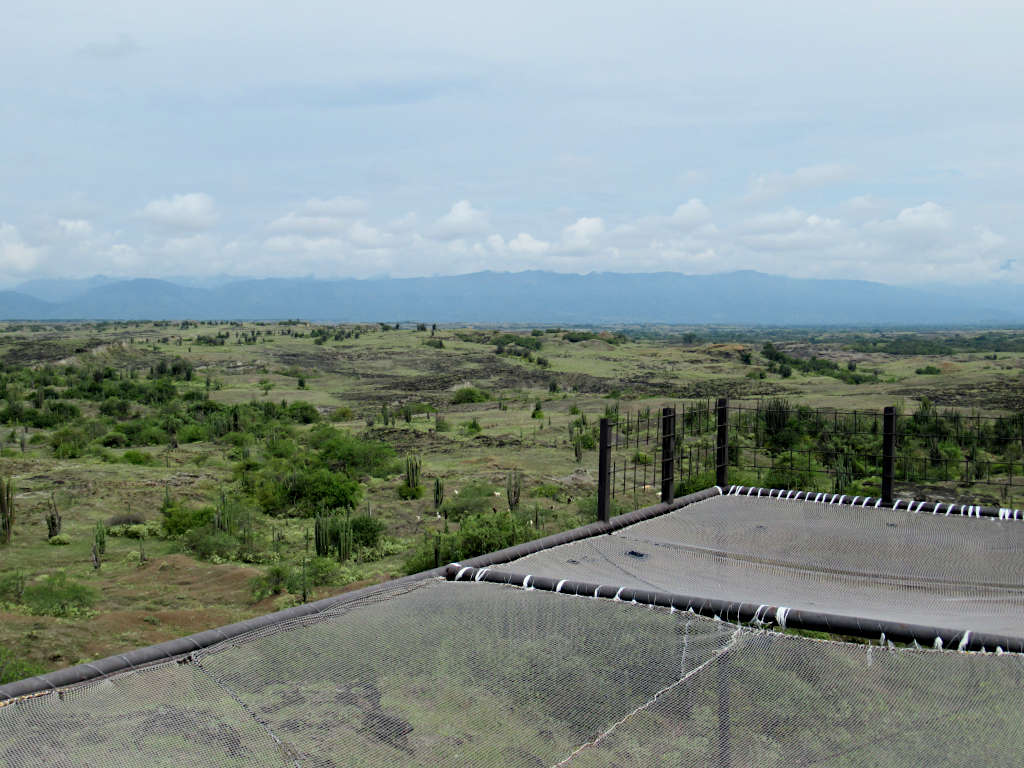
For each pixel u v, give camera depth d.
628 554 8.09
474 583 7.05
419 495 33.75
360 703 4.86
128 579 21.30
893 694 5.15
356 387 91.81
